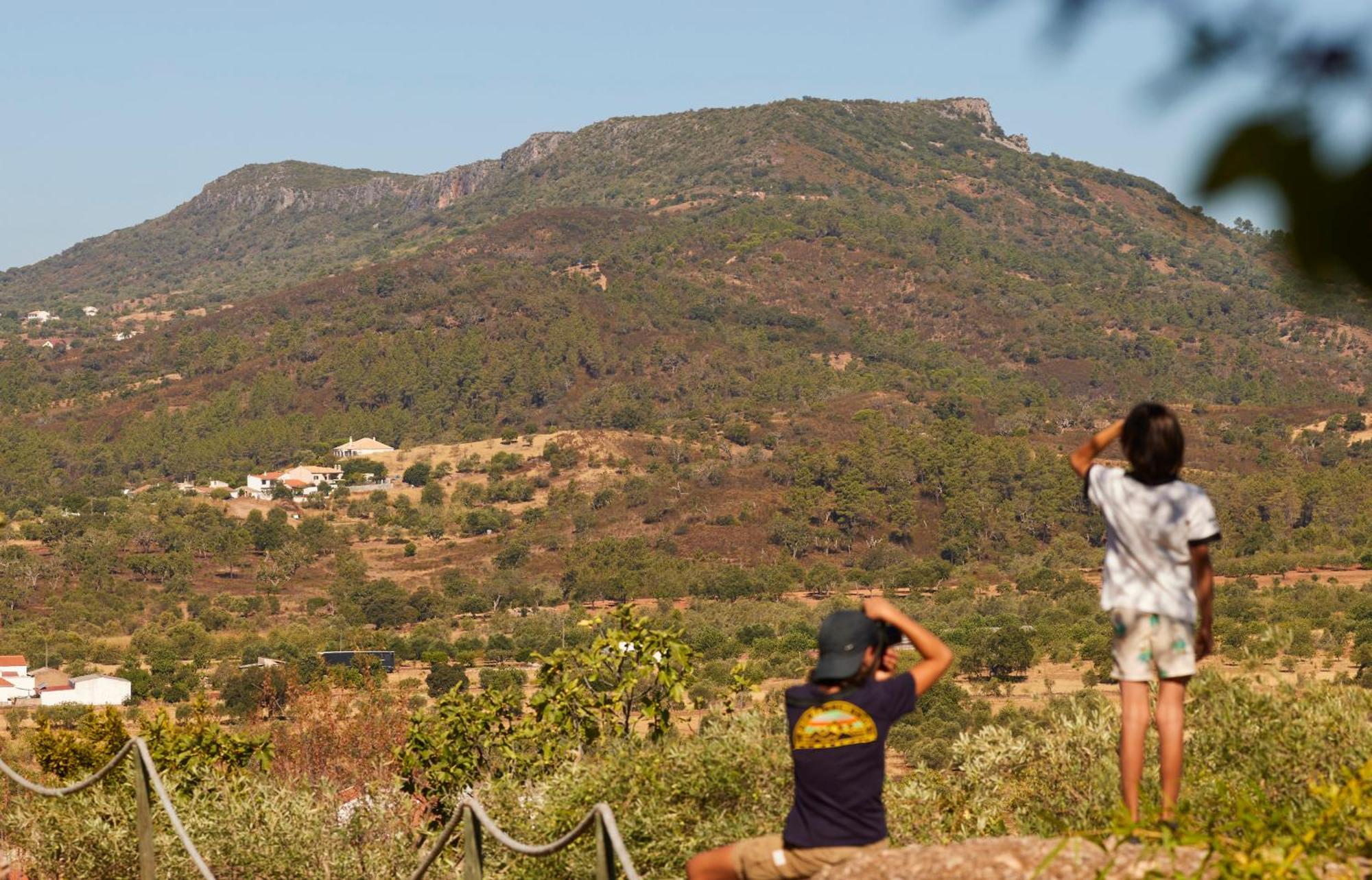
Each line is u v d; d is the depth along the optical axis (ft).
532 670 271.08
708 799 21.50
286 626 402.93
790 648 296.92
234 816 28.94
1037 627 303.07
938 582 442.50
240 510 566.77
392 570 483.10
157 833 28.99
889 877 10.84
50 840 28.48
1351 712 15.39
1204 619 12.78
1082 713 19.81
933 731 172.55
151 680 297.53
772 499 521.65
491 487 579.48
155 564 456.45
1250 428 620.49
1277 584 363.97
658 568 453.17
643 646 29.76
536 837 23.12
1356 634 249.75
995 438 549.54
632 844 21.15
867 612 12.54
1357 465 557.74
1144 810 13.62
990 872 10.37
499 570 466.70
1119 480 12.91
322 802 31.96
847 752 12.00
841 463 531.09
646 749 22.76
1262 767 15.40
